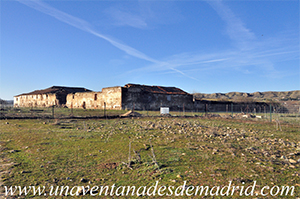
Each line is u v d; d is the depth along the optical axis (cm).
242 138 1073
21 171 638
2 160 732
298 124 1628
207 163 682
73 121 1677
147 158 746
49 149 869
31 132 1197
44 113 2295
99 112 2473
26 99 5256
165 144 941
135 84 3481
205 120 1875
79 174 623
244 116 2330
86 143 969
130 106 3088
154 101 3422
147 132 1210
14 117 1747
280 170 617
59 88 5584
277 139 1062
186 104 3778
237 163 679
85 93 3656
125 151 843
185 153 791
